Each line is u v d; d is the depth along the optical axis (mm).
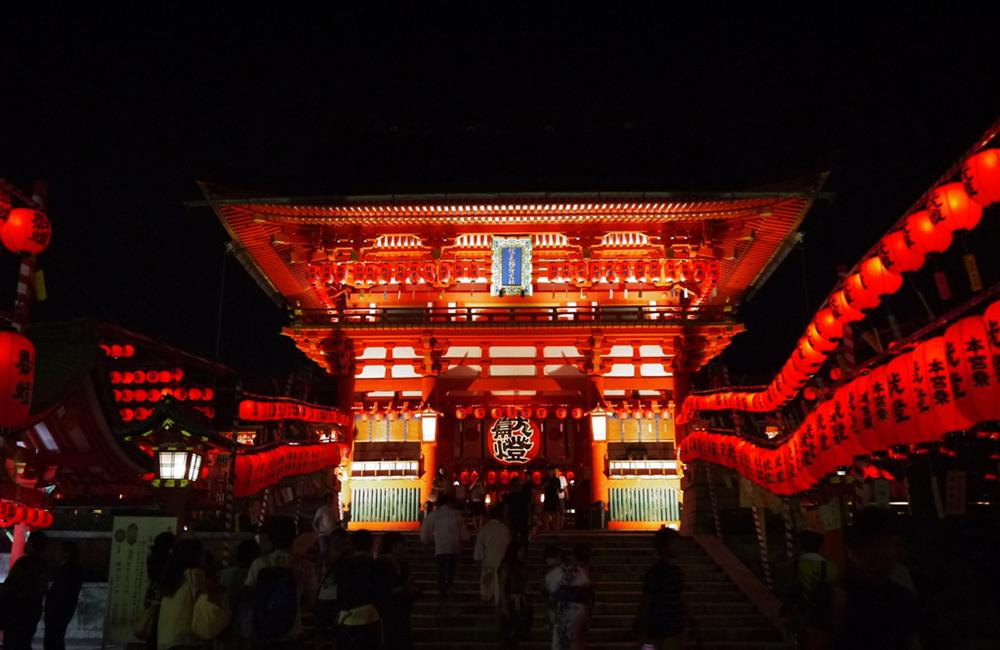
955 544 17000
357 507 30062
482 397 33156
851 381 14711
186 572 10078
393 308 31953
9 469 20266
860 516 6734
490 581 16469
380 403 31672
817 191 27250
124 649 15789
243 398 24047
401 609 13023
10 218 13156
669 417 31062
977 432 14812
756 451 19891
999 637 14328
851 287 15180
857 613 6414
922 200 12680
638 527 29781
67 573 13641
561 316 31594
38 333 24328
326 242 30312
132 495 24453
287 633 10047
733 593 19047
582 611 12594
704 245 30312
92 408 23750
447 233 30719
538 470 32125
